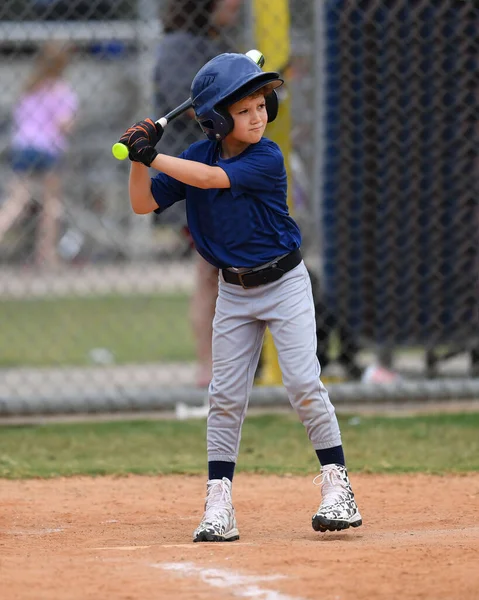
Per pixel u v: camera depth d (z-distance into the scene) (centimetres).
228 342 1179
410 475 1598
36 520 1313
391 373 2270
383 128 2181
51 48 3997
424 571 975
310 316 1169
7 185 4541
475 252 2212
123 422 2045
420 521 1284
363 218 2209
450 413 2091
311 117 2445
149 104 2894
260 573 976
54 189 4562
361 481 1561
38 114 4281
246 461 1705
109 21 2859
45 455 1775
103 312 3791
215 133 1132
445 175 2188
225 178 1112
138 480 1600
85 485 1558
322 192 2245
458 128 2170
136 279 4378
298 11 2625
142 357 2923
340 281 2239
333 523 1139
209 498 1181
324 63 2208
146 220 4575
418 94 2161
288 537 1193
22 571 1004
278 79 1127
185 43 2078
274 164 1134
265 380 2173
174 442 1862
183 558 1041
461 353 2291
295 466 1661
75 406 1995
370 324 2238
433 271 2205
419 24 2145
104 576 980
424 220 2198
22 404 1988
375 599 895
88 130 4703
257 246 1145
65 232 4762
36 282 4375
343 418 2052
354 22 2172
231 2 2128
